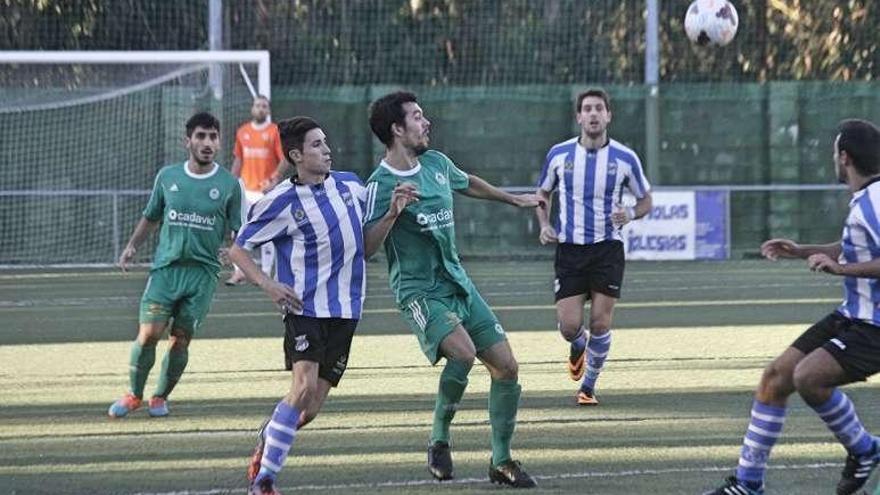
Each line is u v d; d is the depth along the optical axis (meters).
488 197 21.80
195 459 22.33
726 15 42.22
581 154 27.61
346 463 21.80
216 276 26.36
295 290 19.08
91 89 65.44
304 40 75.75
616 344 36.09
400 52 76.12
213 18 63.72
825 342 18.28
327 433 24.33
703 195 62.88
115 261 65.50
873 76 78.88
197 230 25.84
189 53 59.94
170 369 26.33
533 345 36.00
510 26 76.31
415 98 20.56
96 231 65.94
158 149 66.44
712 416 25.56
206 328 40.41
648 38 66.31
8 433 24.80
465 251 68.06
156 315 25.89
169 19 75.19
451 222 20.55
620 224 26.97
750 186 67.56
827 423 18.48
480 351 20.17
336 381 19.61
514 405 19.95
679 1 77.12
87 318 43.53
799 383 18.03
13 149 66.12
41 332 40.16
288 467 21.53
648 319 41.53
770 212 68.25
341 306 19.16
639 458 21.89
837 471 20.72
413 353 34.66
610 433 23.98
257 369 32.34
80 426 25.45
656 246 62.81
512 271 59.72
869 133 17.94
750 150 69.94
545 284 53.25
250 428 25.02
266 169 46.97
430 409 26.70
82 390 29.70
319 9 75.81
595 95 27.69
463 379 19.97
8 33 74.44
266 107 47.09
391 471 21.19
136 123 66.44
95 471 21.47
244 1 75.25
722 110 69.75
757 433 18.38
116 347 36.78
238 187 26.22
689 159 69.88
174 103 66.00
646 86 66.50
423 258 20.39
